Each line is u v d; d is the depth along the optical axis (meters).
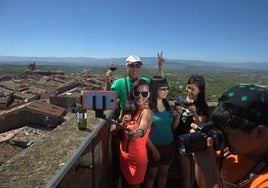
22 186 1.80
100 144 2.99
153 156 3.57
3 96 44.09
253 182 1.31
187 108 3.77
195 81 3.71
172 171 4.48
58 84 70.69
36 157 2.25
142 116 3.07
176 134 3.89
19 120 27.77
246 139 1.29
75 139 2.67
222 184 1.45
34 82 73.12
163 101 3.78
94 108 2.25
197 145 1.41
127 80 4.12
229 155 1.48
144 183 3.73
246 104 1.25
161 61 4.86
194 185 4.39
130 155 3.14
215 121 1.36
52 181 1.67
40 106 29.59
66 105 32.66
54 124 27.67
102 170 3.11
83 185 2.38
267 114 1.25
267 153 1.33
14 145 21.55
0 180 1.88
